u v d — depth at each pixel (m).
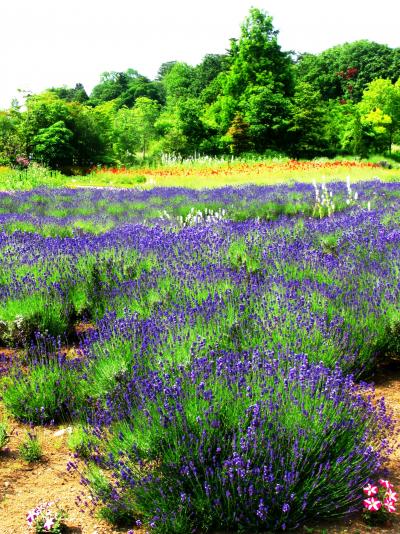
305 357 4.23
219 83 74.94
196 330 5.20
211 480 3.23
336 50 112.50
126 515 3.27
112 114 57.91
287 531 3.11
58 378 4.83
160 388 3.82
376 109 58.94
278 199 16.73
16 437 4.36
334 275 6.96
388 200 15.77
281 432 3.35
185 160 46.31
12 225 12.65
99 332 5.53
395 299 6.12
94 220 13.79
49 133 40.88
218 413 3.55
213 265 7.48
